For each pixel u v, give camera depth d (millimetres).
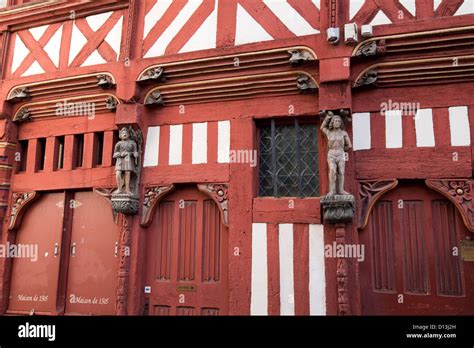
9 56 6535
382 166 4742
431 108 4707
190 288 5223
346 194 4527
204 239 5297
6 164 6254
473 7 4547
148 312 5336
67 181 5961
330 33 4730
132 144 5461
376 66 4789
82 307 5660
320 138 5008
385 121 4820
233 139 5258
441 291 4477
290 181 5090
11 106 6367
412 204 4715
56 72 6055
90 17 6137
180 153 5465
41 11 6305
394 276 4625
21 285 6020
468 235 4488
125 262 5344
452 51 4574
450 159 4559
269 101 5223
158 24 5688
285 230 4883
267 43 5082
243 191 5086
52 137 6195
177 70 5445
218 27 5398
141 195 5504
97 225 5805
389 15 4785
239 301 4891
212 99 5441
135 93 5535
